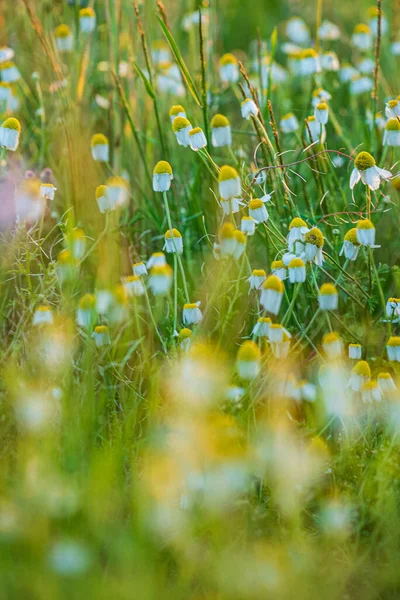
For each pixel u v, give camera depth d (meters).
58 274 1.61
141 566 1.47
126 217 1.74
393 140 1.66
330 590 1.48
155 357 1.64
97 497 1.49
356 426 1.58
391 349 1.57
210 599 1.48
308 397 1.59
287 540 1.51
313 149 1.71
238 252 1.58
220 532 1.49
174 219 1.75
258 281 1.60
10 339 1.65
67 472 1.51
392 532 1.51
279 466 1.52
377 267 1.72
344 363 1.60
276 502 1.52
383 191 1.72
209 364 1.52
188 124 1.63
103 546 1.50
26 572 1.46
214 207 1.73
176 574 1.50
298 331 1.67
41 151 1.78
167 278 1.58
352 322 1.67
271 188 1.70
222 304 1.62
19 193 1.59
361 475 1.54
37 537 1.47
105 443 1.54
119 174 1.78
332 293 1.55
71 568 1.46
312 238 1.58
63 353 1.55
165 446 1.52
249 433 1.55
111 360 1.59
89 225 1.72
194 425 1.50
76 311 1.61
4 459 1.53
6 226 1.69
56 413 1.54
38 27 1.78
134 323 1.66
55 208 1.78
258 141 1.78
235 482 1.49
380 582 1.49
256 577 1.47
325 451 1.54
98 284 1.64
